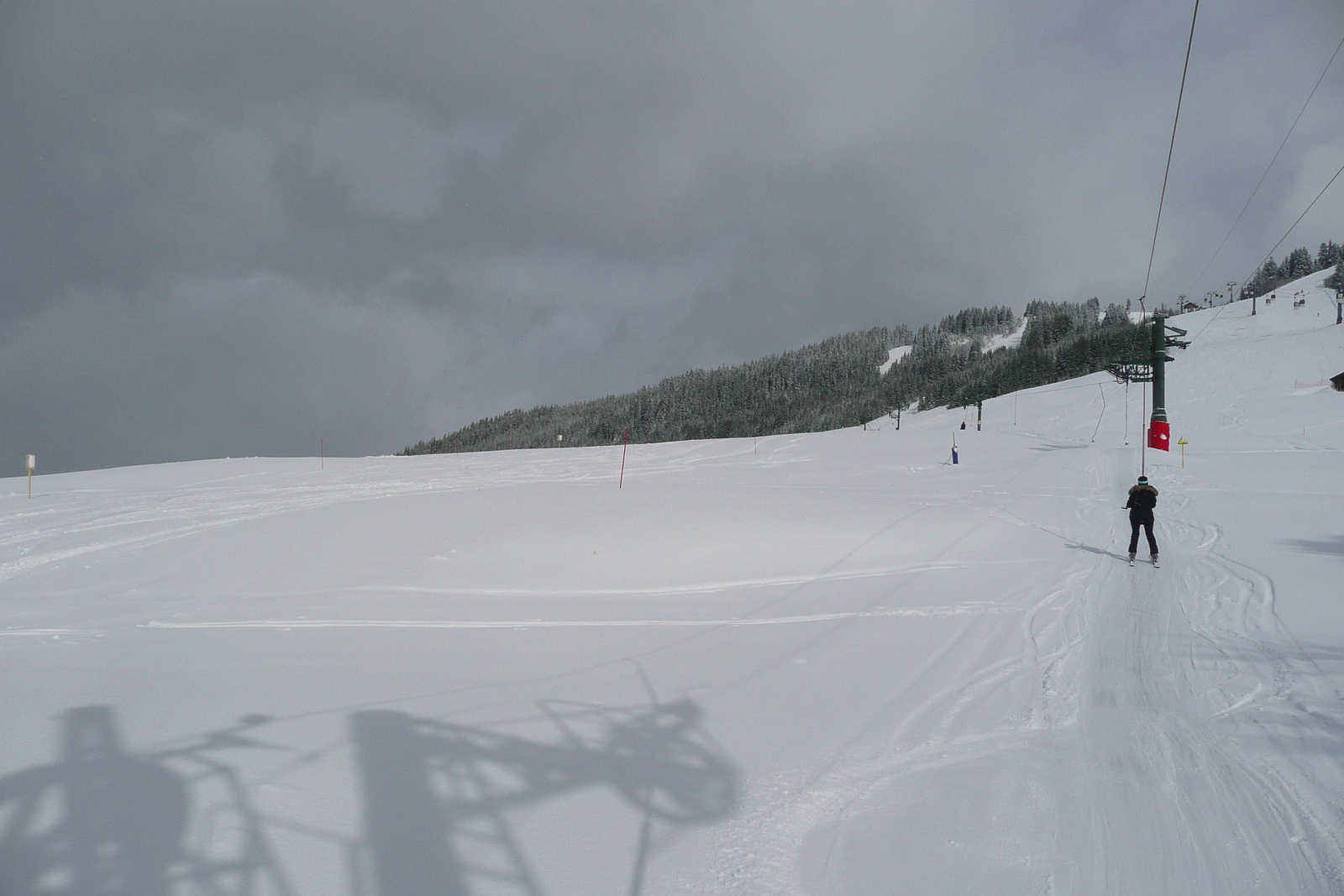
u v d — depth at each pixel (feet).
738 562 45.47
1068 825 13.66
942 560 46.44
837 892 11.24
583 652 26.17
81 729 16.12
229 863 10.76
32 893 9.68
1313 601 32.45
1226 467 101.30
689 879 11.33
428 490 84.33
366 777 14.12
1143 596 36.14
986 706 20.29
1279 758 16.65
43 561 46.26
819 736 17.76
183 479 104.42
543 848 11.97
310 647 26.94
